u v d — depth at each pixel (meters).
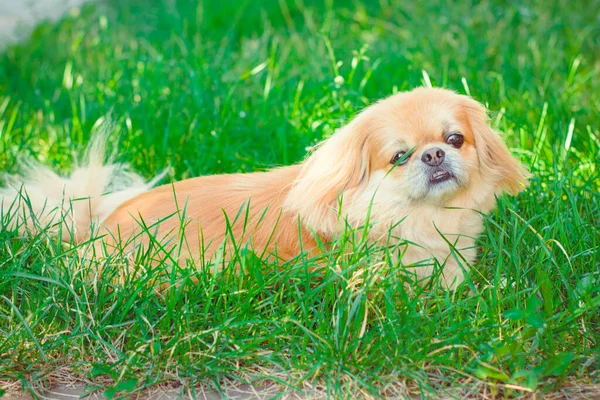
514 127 2.05
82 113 2.19
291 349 1.57
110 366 1.54
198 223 1.69
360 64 2.34
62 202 1.70
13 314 1.60
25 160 2.02
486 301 1.60
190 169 1.97
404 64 2.38
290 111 2.14
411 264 1.61
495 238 1.72
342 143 1.65
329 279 1.57
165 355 1.55
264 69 2.41
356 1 3.13
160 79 2.29
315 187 1.65
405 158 1.61
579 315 1.58
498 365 1.52
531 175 1.75
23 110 2.29
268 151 2.05
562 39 2.58
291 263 1.64
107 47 2.76
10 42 3.09
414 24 2.81
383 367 1.53
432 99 1.65
